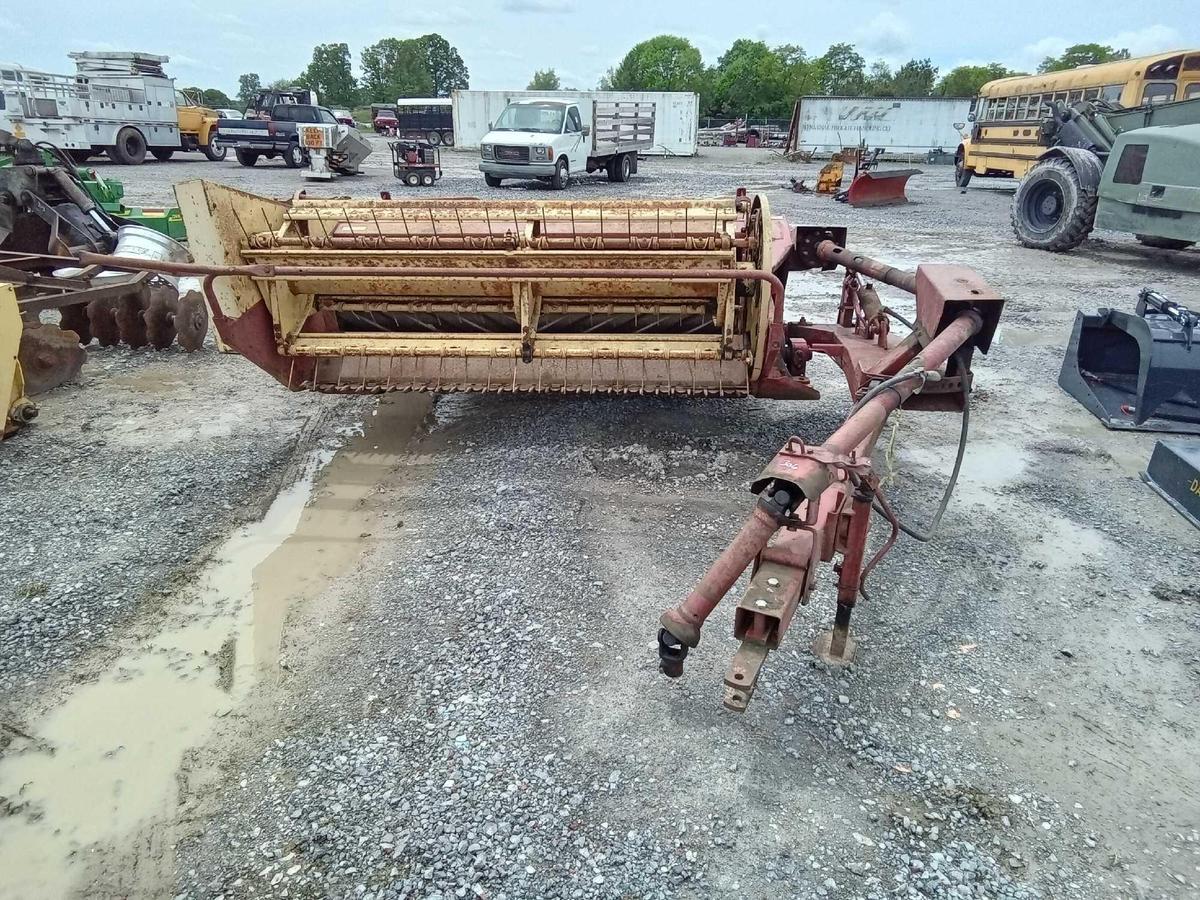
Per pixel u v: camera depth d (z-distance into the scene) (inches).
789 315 309.3
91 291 241.8
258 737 105.8
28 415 197.3
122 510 162.2
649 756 101.1
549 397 221.8
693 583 137.3
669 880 85.5
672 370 181.8
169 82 933.2
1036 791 97.3
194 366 254.8
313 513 163.9
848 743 103.7
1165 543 152.5
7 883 87.0
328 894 84.3
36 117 773.9
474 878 85.6
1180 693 113.8
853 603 113.0
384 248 177.6
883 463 185.2
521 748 102.3
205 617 130.6
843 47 3435.0
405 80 4131.4
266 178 795.4
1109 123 462.3
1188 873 87.2
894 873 86.6
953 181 975.0
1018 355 269.7
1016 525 158.7
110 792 98.0
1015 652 121.7
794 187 776.9
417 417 211.5
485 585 136.5
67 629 126.2
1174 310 216.1
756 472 179.0
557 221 178.7
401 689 113.3
